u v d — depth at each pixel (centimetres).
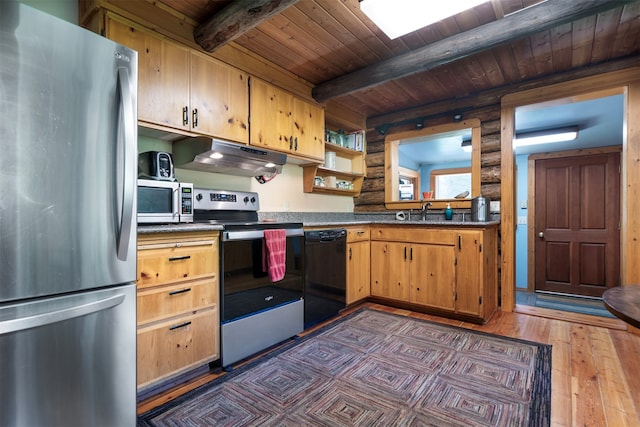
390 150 398
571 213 447
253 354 217
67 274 114
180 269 180
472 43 219
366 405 161
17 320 101
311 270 267
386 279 330
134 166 133
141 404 163
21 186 104
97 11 178
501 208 318
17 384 104
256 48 249
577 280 442
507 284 313
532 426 144
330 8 202
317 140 320
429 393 171
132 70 133
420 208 372
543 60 267
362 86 282
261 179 304
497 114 325
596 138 409
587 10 180
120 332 130
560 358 210
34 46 106
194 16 211
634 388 174
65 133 113
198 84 220
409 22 198
